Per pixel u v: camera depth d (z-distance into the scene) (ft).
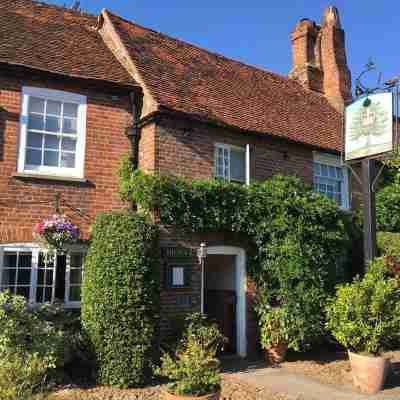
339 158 45.09
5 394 17.76
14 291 29.30
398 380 27.71
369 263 29.43
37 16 39.68
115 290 25.67
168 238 31.01
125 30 40.96
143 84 34.40
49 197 30.66
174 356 27.76
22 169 30.25
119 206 32.86
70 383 25.66
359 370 25.86
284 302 33.22
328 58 57.06
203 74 42.42
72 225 28.43
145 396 23.71
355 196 46.55
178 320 30.27
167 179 30.45
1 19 36.04
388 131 30.48
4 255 29.19
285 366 31.55
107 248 26.21
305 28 57.36
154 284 26.94
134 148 33.81
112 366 25.29
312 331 33.19
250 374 29.25
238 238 34.47
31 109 31.37
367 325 26.50
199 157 34.68
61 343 25.23
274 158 39.47
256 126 38.70
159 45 42.55
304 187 36.55
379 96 31.35
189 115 33.68
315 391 25.49
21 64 30.58
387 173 49.03
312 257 33.68
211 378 19.19
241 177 37.70
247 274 34.50
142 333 25.95
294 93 52.08
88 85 32.99
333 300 30.17
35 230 27.89
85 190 31.91
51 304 28.14
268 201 33.96
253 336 34.22
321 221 35.45
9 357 22.40
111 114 33.73
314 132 45.01
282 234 34.04
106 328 25.52
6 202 29.37
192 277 32.01
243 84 45.96
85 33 40.75
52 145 31.86
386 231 45.44
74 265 31.50
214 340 29.94
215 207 31.91
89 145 32.55
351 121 33.04
